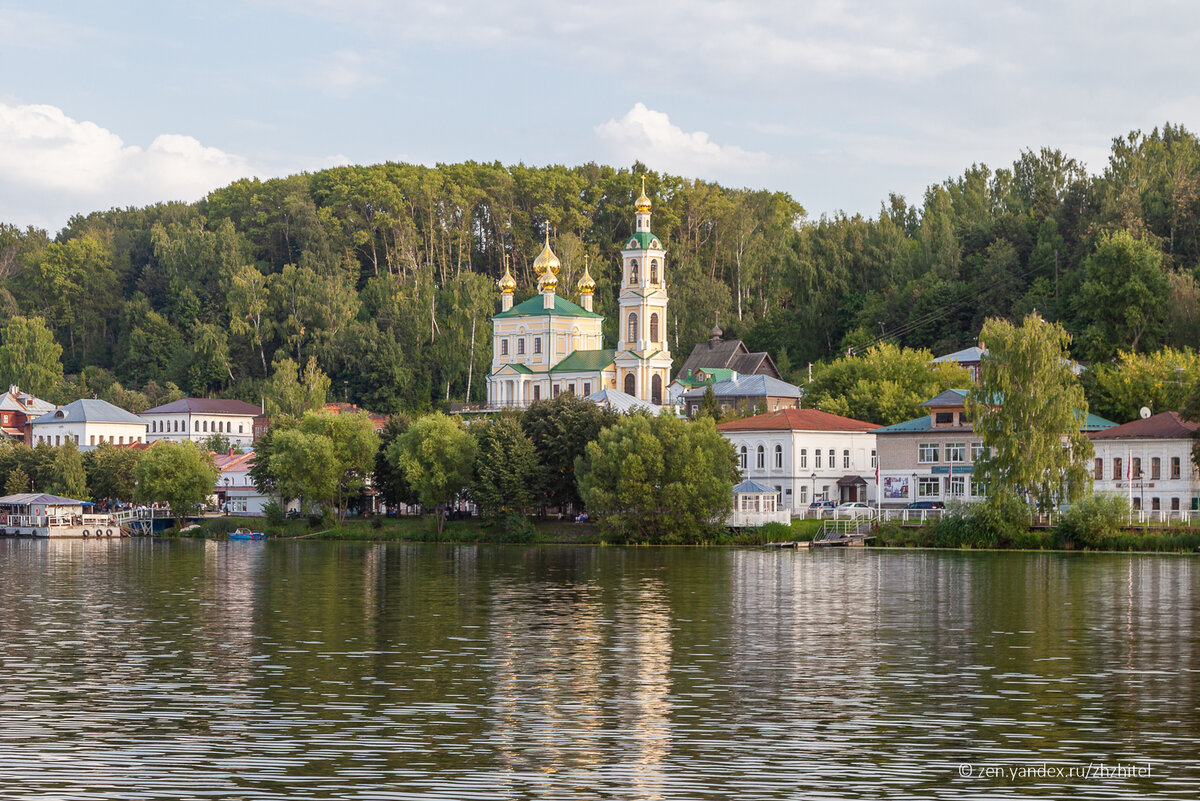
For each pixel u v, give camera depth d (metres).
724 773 42.69
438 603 90.94
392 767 43.28
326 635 73.75
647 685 57.34
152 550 164.25
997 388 138.75
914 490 170.38
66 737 47.25
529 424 180.00
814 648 68.06
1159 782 41.81
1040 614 82.12
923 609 85.19
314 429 193.12
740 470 173.88
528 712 51.59
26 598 96.06
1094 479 151.88
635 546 158.62
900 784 41.53
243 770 42.84
